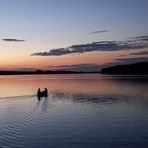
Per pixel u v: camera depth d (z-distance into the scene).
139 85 98.25
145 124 28.86
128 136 24.06
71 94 65.88
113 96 59.00
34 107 43.28
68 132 25.58
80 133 25.27
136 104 44.94
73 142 22.36
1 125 28.75
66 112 37.47
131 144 21.72
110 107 41.78
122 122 30.08
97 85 104.38
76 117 33.47
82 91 75.06
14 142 22.16
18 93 71.56
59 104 46.72
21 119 32.28
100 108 40.88
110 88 85.50
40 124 29.31
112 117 33.19
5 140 22.69
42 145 21.47
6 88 93.50
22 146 21.08
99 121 30.73
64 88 89.88
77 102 49.12
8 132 25.50
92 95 62.34
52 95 63.81
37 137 23.72
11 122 30.39
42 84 121.19
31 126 28.20
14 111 39.19
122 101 49.47
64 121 30.89
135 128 27.08
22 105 46.00
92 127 27.70
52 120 31.56
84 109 40.09
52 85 111.00
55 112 37.66
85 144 21.83
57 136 24.11
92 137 23.84
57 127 27.73
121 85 100.44
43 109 40.88
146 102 47.34
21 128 27.22
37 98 57.53
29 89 87.81
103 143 22.02
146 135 24.34
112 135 24.45
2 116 34.69
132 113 35.84
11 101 52.38
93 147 21.02
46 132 25.61
